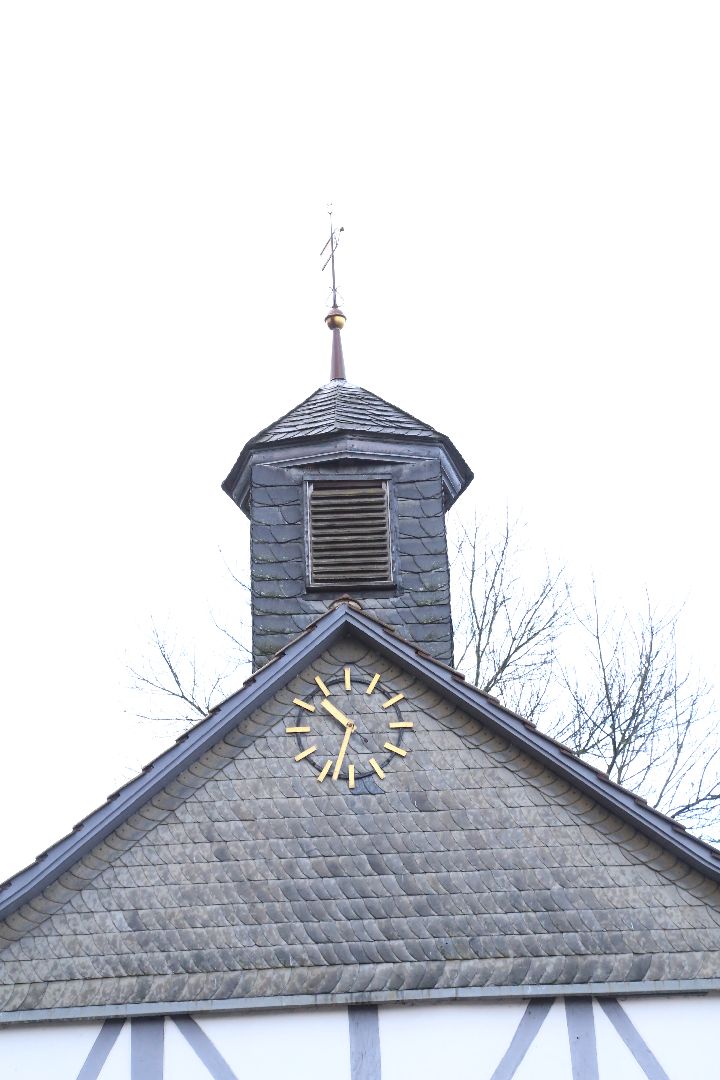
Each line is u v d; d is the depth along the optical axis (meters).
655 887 19.92
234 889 19.86
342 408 26.06
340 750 20.88
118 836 20.14
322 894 19.86
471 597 35.19
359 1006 19.25
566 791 20.55
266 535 24.81
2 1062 18.84
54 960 19.31
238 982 19.25
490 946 19.53
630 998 19.31
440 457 25.67
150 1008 19.06
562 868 20.05
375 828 20.31
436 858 20.12
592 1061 18.97
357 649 21.67
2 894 19.44
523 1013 19.22
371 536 24.81
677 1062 18.97
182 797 20.44
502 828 20.33
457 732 21.02
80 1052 18.94
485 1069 18.92
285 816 20.39
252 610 24.23
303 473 25.25
